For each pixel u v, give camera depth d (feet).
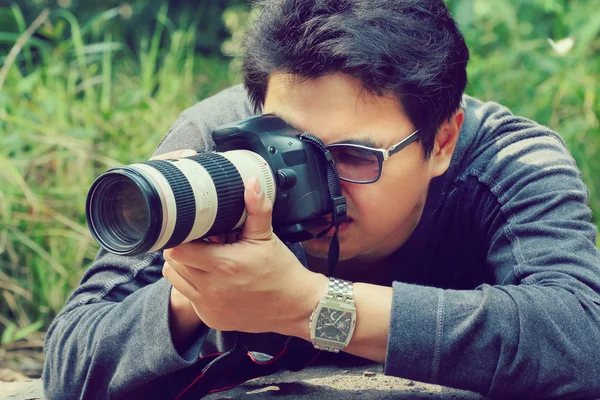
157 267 5.84
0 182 11.21
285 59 5.09
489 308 4.85
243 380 5.82
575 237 5.43
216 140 5.04
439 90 5.30
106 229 4.38
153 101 13.12
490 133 6.26
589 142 13.06
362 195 5.18
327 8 5.15
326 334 4.83
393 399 5.68
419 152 5.36
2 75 12.14
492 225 5.92
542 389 4.91
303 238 4.97
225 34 22.29
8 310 11.32
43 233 11.18
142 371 5.09
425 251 6.28
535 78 13.33
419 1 5.38
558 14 13.50
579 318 4.96
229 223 4.50
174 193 4.17
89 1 21.02
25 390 6.84
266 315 4.79
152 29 21.71
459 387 4.93
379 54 4.98
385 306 4.84
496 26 14.16
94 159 11.85
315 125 5.07
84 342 5.35
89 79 13.04
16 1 20.25
